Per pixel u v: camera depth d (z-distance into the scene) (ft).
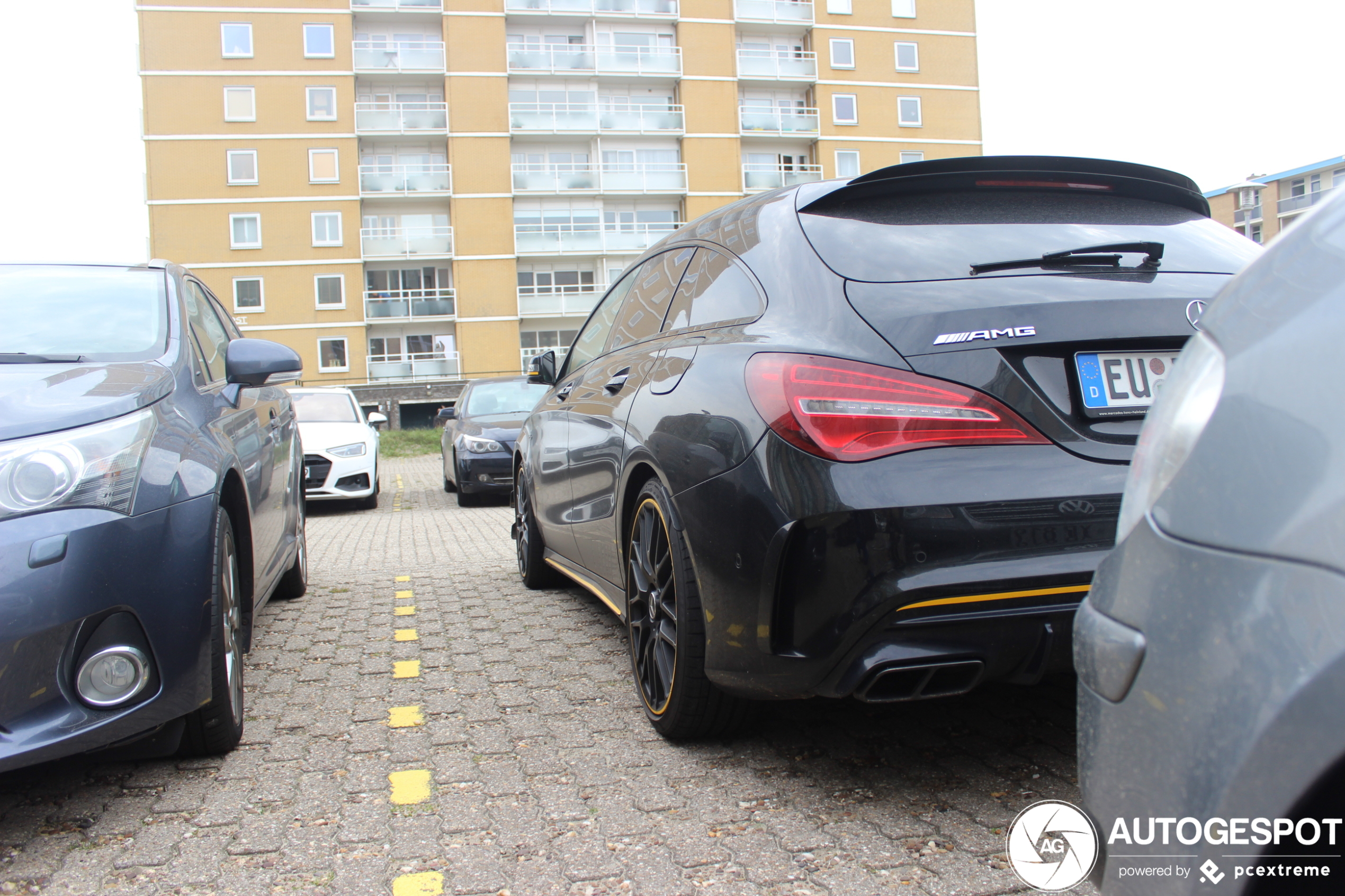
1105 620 3.73
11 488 6.91
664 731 8.65
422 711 9.88
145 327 10.22
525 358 152.66
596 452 11.17
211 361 11.23
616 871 6.28
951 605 6.18
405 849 6.70
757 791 7.50
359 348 145.07
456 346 150.10
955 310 6.68
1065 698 9.42
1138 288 6.95
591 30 156.97
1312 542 2.85
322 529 30.04
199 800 7.66
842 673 6.59
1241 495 3.15
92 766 8.39
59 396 7.73
